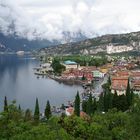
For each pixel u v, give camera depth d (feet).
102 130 213.05
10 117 193.88
